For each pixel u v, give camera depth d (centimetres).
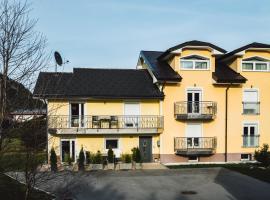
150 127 2753
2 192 1245
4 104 831
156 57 3206
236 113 2902
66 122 2616
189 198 1767
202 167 2630
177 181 2148
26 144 905
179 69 2822
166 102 2797
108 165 2498
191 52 2838
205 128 2856
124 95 2705
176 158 2809
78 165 2366
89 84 2780
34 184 924
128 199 1734
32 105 917
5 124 859
